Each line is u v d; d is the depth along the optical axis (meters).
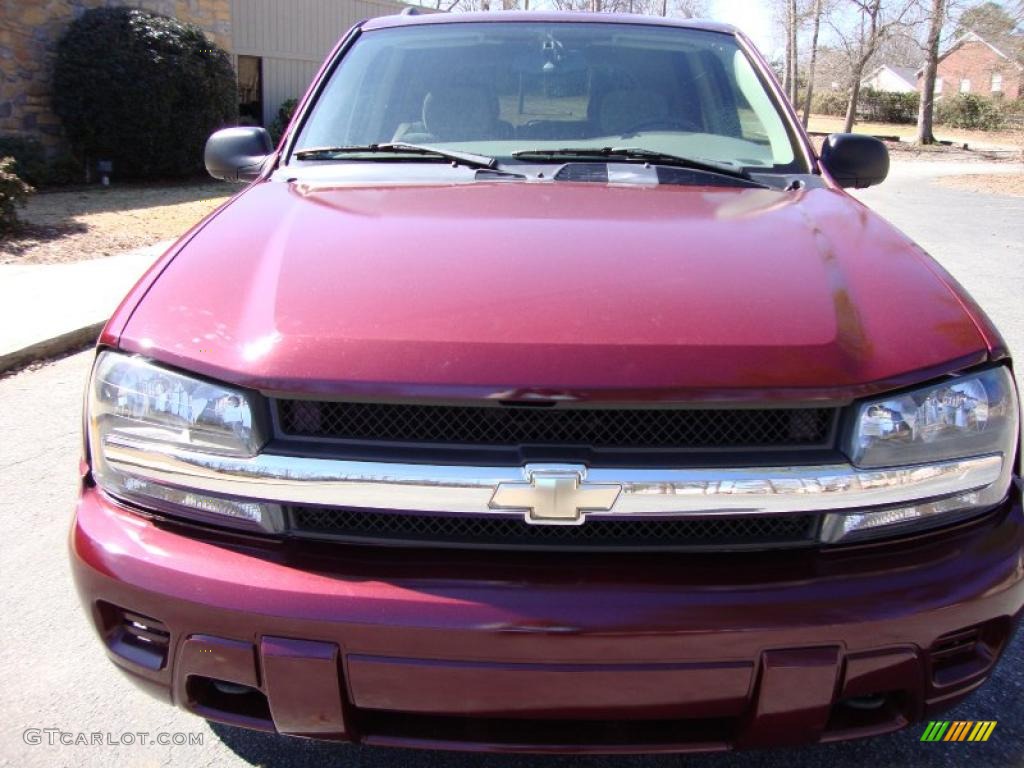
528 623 1.67
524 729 1.81
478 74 3.17
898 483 1.75
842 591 1.72
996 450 1.84
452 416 1.73
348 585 1.72
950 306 1.96
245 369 1.75
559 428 1.72
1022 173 21.17
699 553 1.77
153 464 1.83
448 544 1.77
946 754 2.31
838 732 1.83
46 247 8.70
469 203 2.41
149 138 12.94
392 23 3.44
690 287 1.90
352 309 1.83
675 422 1.73
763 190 2.65
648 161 2.82
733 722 1.78
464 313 1.80
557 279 1.92
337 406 1.75
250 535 1.81
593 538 1.77
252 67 18.84
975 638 1.86
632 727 1.81
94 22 12.74
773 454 1.73
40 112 12.88
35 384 5.26
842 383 1.72
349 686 1.74
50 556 3.29
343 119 3.08
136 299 1.99
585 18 3.38
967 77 62.03
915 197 15.50
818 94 53.22
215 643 1.76
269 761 2.31
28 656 2.71
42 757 2.30
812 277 1.98
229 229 2.26
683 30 3.38
